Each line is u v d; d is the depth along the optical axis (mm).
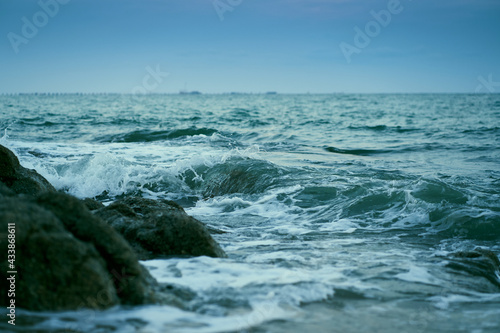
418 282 4746
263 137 21734
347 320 3699
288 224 7949
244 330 3379
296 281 4516
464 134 22922
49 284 3424
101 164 12359
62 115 38406
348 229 7523
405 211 8289
